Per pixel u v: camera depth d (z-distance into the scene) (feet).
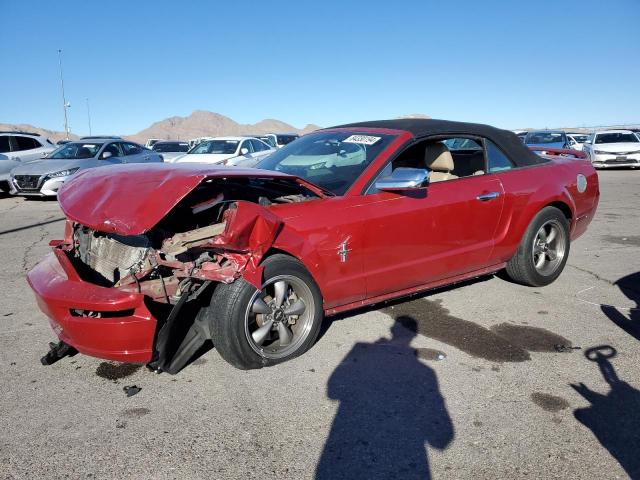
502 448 9.12
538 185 16.39
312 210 12.24
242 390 11.02
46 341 13.58
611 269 19.81
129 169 13.00
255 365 11.64
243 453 8.97
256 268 10.93
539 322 14.61
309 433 9.54
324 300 12.65
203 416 10.07
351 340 13.44
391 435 9.49
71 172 43.83
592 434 9.52
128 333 10.32
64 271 11.53
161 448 9.09
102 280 12.35
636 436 9.46
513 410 10.27
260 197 12.57
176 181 11.11
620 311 15.40
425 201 13.75
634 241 24.75
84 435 9.46
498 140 16.37
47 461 8.73
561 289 17.39
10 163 48.08
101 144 48.29
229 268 10.82
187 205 12.63
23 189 43.52
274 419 9.98
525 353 12.73
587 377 11.55
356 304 13.46
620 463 8.75
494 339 13.51
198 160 49.29
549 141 70.59
